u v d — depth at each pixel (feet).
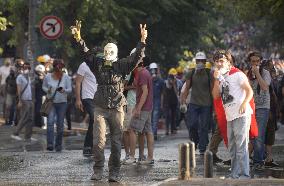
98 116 75.72
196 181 68.95
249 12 169.37
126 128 95.35
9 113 167.94
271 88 95.14
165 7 211.00
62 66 118.21
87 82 105.81
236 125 76.38
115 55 75.72
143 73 94.84
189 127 110.01
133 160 96.12
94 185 72.79
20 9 190.39
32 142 134.62
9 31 212.43
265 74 92.12
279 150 116.37
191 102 108.99
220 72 77.10
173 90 167.53
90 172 85.20
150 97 95.96
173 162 97.14
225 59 77.00
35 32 153.58
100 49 85.40
